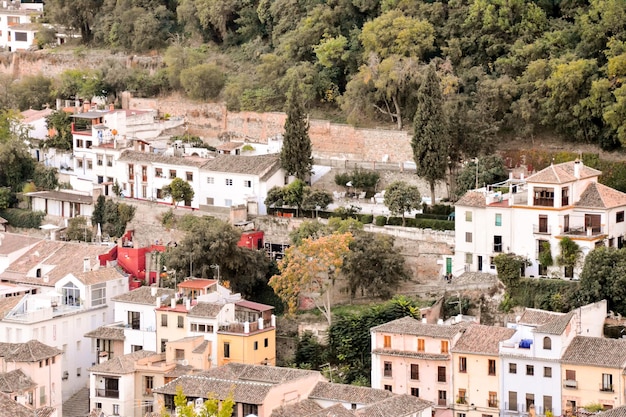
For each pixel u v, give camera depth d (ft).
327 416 640.58
